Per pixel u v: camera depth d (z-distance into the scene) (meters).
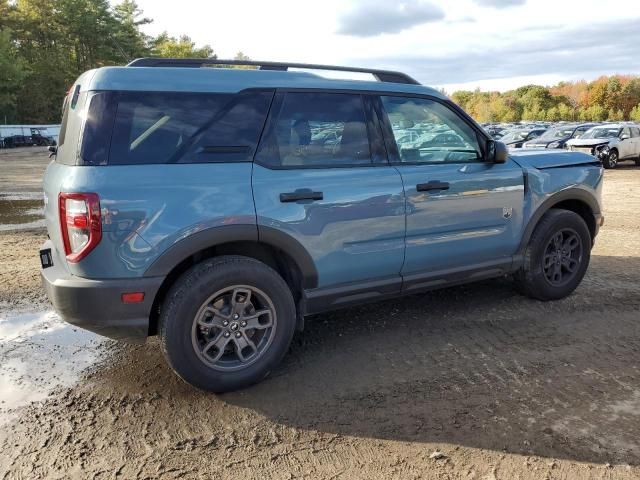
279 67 3.49
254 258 3.38
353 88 3.63
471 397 3.14
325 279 3.51
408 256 3.79
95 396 3.22
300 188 3.30
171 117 3.07
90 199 2.80
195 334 3.08
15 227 8.63
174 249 2.98
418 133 3.87
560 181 4.50
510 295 4.89
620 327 4.16
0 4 56.56
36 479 2.48
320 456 2.64
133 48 62.41
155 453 2.67
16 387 3.33
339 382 3.37
